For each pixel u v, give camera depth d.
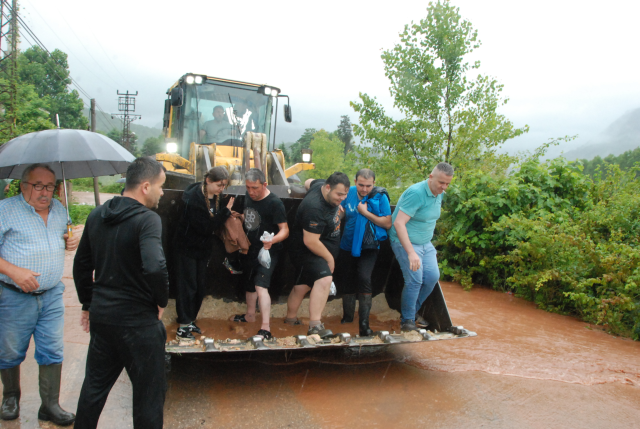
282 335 4.39
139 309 2.36
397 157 9.79
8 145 3.06
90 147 3.09
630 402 3.59
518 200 7.33
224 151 7.74
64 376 3.78
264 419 3.18
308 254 4.13
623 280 5.53
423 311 4.71
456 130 9.69
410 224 4.35
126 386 3.68
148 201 2.54
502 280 7.13
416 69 9.70
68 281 7.04
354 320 5.01
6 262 2.77
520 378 3.96
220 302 4.88
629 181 7.68
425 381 3.86
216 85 8.00
